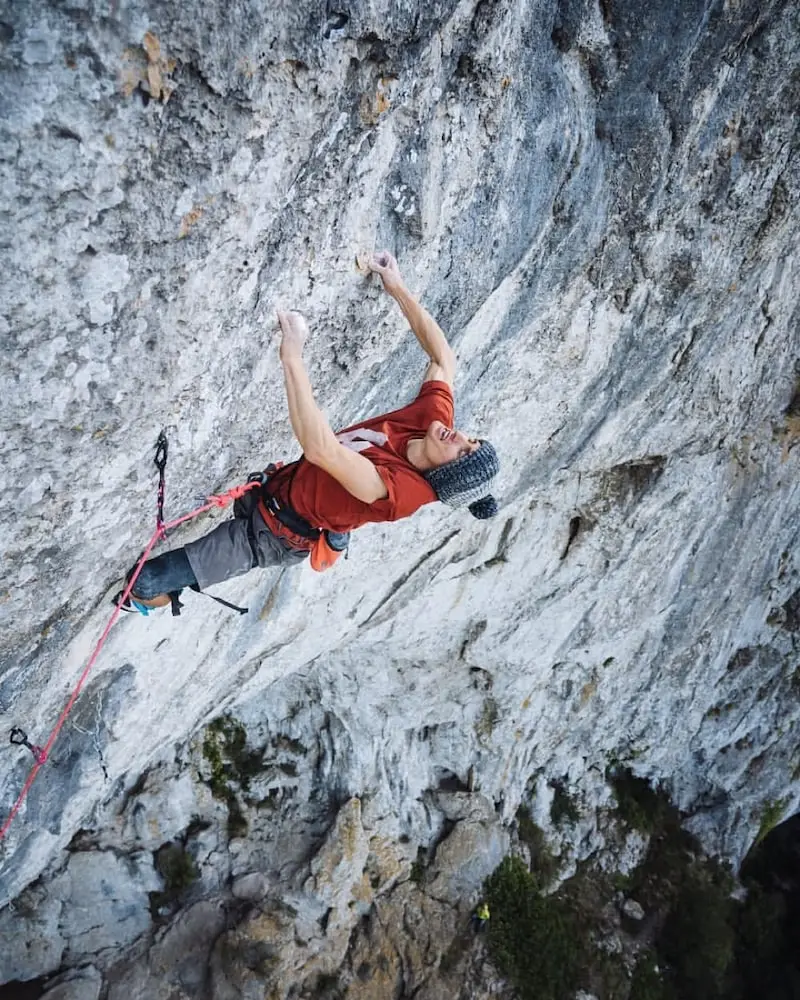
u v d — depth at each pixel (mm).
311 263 3453
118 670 6062
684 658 13062
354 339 4207
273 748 11953
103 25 2109
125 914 10617
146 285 2762
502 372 6363
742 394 9117
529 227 4844
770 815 15352
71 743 6508
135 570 3275
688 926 13883
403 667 11383
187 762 11344
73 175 2307
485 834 12648
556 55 4258
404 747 12516
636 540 10508
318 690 11531
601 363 7059
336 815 11562
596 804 14594
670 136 5301
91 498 3477
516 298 5531
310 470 3135
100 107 2234
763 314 8164
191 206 2670
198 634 6566
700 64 4996
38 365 2668
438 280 4422
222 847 11305
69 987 9852
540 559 10273
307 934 10859
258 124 2650
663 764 14938
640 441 8773
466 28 3367
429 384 3402
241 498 3430
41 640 4395
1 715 4879
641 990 13062
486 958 12055
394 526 7582
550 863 13781
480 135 3928
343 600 8242
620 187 5379
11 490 3053
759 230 6727
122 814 10812
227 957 10406
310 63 2666
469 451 2990
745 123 5668
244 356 3564
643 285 6465
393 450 3057
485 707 12648
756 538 11570
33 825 6973
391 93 3141
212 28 2312
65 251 2443
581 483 9492
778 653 13742
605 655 12547
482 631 11094
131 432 3303
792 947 14953
